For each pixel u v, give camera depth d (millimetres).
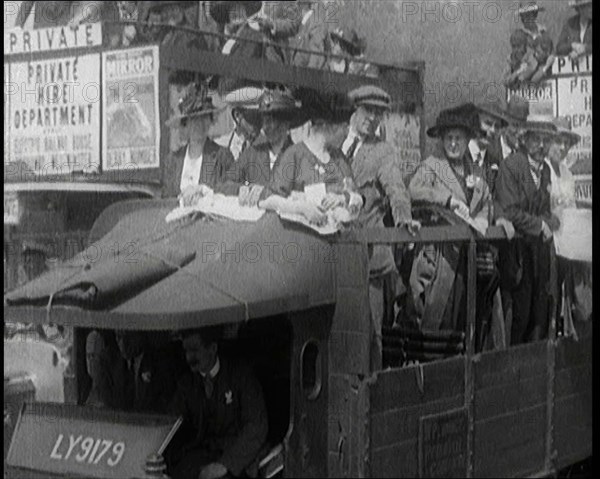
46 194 5277
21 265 5266
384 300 5445
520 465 6453
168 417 5098
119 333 5266
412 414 5516
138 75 5145
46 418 5344
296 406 5160
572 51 7172
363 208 5578
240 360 5195
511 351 6367
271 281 5039
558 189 6996
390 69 5867
